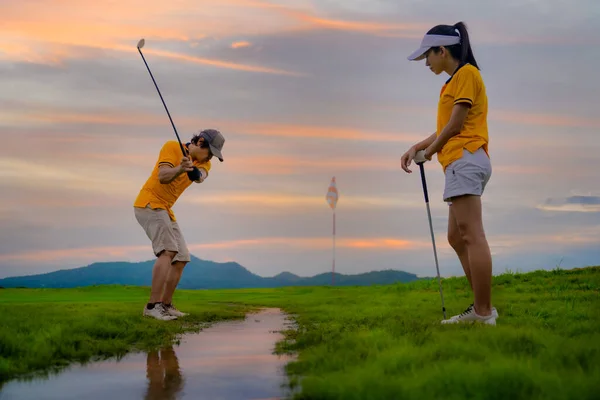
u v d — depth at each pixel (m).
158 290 6.10
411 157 4.98
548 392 2.10
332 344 3.29
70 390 2.76
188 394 2.66
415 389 2.20
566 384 2.15
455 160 4.46
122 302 8.03
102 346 3.93
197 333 4.97
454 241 4.83
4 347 3.46
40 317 4.80
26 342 3.63
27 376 3.08
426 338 3.21
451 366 2.38
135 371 3.21
